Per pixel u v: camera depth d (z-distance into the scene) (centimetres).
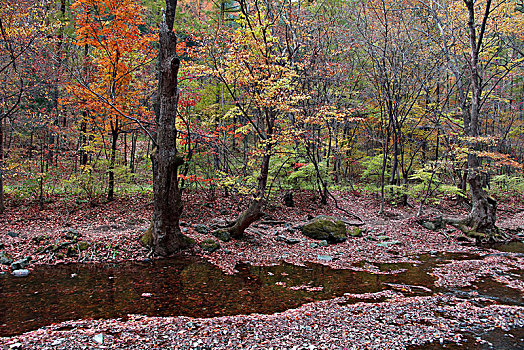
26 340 518
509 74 2175
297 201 1983
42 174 1355
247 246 1223
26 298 703
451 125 2069
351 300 762
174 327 587
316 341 546
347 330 595
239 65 1095
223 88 1744
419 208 1958
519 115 2573
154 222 1077
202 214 1493
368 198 2338
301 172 1800
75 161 1590
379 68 2022
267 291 809
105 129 1575
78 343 515
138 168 2389
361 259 1161
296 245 1296
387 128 2098
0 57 1277
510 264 1122
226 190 1791
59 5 1852
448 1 2058
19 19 1212
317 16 1966
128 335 550
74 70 1396
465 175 2105
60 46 1527
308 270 1009
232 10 1819
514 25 1773
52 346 502
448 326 629
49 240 1046
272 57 1170
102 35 1377
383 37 1917
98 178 1505
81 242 1042
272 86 1116
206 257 1072
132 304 693
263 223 1546
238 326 601
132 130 1609
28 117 1438
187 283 841
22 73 1334
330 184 2550
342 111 1195
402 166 2266
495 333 603
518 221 1925
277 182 1770
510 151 2867
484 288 877
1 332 548
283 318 643
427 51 1992
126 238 1109
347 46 2014
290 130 1199
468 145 1706
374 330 599
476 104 1559
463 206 2150
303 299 761
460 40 1838
